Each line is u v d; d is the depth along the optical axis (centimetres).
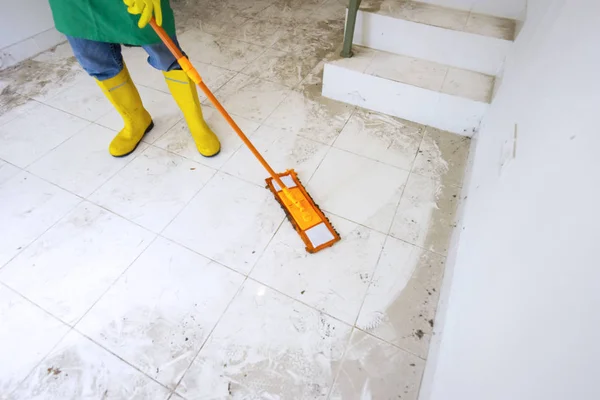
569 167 52
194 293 111
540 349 44
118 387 94
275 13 259
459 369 71
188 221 130
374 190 140
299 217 127
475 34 154
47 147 158
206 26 245
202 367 97
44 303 109
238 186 142
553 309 43
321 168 149
